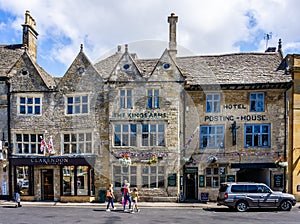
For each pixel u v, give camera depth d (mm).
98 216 12805
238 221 11828
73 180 17344
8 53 19625
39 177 17531
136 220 11961
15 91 17625
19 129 17531
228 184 14625
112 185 15266
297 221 11852
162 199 15977
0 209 14648
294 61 17109
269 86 16781
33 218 12367
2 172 17406
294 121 16859
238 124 17062
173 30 16672
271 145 16875
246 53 19078
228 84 16797
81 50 17406
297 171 16734
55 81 19469
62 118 17297
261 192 14406
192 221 11797
